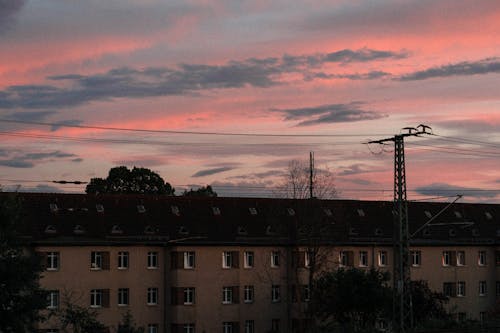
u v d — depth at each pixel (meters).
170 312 77.38
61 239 73.25
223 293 79.69
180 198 84.06
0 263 48.62
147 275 76.81
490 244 95.25
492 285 95.31
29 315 49.69
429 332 62.31
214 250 79.56
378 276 73.44
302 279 83.19
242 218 84.31
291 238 83.38
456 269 92.81
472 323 67.88
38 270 50.53
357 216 91.12
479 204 101.00
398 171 59.03
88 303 73.31
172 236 79.31
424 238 92.00
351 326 68.38
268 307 81.75
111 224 77.69
